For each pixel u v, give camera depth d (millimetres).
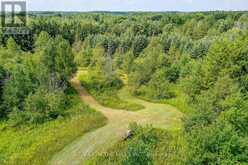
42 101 50375
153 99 60906
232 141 29141
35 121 48781
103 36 109000
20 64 59812
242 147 29094
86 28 124375
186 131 39781
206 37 112812
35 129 47094
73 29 121500
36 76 57094
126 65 78938
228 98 39438
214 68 51125
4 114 51094
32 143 43125
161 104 58781
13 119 48688
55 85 58000
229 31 107188
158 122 50094
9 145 43031
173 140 41156
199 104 41656
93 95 62500
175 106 56969
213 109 39781
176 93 61156
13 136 45469
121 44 104500
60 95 54375
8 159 39594
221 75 49500
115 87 67938
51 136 44469
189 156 29891
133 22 141125
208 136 29734
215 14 166000
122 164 30000
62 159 39438
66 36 116438
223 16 162750
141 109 56000
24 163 38375
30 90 53750
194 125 38844
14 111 49656
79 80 71312
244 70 49969
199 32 130875
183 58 71625
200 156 29281
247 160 28734
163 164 35656
